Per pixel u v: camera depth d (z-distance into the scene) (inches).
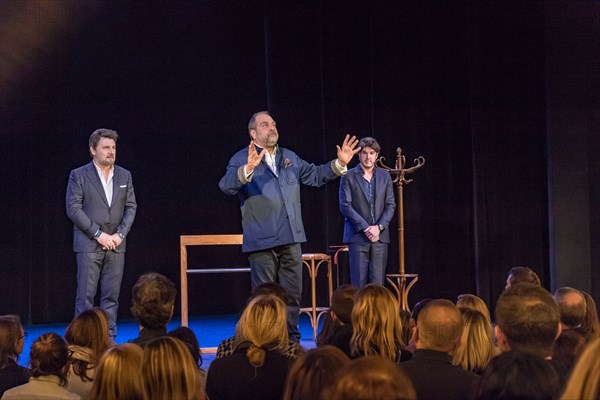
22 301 286.8
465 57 274.7
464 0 273.3
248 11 286.4
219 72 294.5
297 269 167.5
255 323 95.6
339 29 275.9
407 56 275.1
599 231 270.4
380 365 53.4
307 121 277.1
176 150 299.3
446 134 276.5
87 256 195.8
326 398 55.3
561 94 269.4
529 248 276.8
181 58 292.4
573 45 267.7
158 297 111.5
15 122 279.6
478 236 275.6
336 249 240.1
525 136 275.7
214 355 201.0
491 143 275.1
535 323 83.9
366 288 104.9
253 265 167.6
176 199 300.4
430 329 90.3
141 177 297.6
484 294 275.6
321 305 289.0
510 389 67.6
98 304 296.7
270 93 277.1
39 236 290.4
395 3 274.4
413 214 277.1
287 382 70.0
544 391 67.5
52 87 282.5
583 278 270.1
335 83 275.4
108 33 284.8
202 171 300.5
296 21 276.4
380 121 274.8
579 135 269.1
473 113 274.4
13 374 111.4
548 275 276.7
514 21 272.2
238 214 303.3
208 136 298.8
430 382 88.1
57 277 293.3
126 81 289.9
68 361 104.6
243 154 167.6
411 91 275.3
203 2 284.5
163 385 74.6
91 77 286.0
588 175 269.9
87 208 198.7
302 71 276.7
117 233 199.0
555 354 96.6
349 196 224.1
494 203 275.7
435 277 278.1
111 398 77.4
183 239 199.9
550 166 272.4
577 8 266.5
